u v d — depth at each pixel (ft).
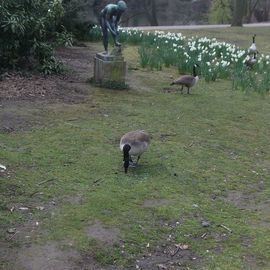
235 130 29.53
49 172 21.08
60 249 15.55
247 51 54.24
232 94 38.52
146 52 50.16
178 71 44.55
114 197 19.17
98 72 36.86
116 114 30.37
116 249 15.83
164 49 50.37
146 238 16.61
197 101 35.40
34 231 16.42
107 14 36.01
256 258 15.89
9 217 17.16
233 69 46.52
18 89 33.76
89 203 18.56
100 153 23.67
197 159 24.17
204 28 93.25
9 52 37.88
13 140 24.52
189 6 148.15
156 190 20.20
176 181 21.33
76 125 27.53
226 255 15.97
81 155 23.25
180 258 15.70
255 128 30.27
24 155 22.68
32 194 18.98
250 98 37.76
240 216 18.78
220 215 18.69
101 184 20.27
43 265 14.74
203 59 46.65
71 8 59.06
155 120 29.86
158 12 146.72
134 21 144.77
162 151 24.66
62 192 19.31
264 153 26.09
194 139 27.09
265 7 150.92
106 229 16.88
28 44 38.55
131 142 21.18
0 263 14.64
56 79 37.86
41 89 34.40
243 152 25.95
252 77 42.19
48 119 28.25
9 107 29.81
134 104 33.04
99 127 27.48
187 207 18.97
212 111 33.19
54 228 16.66
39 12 39.42
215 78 42.88
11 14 36.52
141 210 18.40
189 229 17.38
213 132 28.76
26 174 20.72
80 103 32.14
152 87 38.60
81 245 15.80
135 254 15.72
